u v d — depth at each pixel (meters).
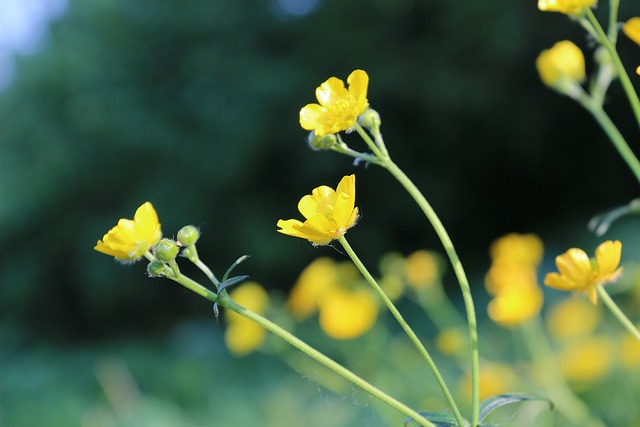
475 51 11.37
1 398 7.80
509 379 2.79
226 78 12.42
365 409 3.63
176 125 12.59
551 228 11.94
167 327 13.34
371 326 2.86
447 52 11.49
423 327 6.88
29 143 13.80
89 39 13.72
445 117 11.77
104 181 13.42
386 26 12.04
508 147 12.05
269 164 12.42
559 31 10.78
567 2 1.41
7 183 14.07
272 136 12.18
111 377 5.73
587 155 11.89
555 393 2.62
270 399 5.00
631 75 9.54
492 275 2.70
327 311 2.71
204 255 12.67
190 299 13.26
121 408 5.43
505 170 12.37
